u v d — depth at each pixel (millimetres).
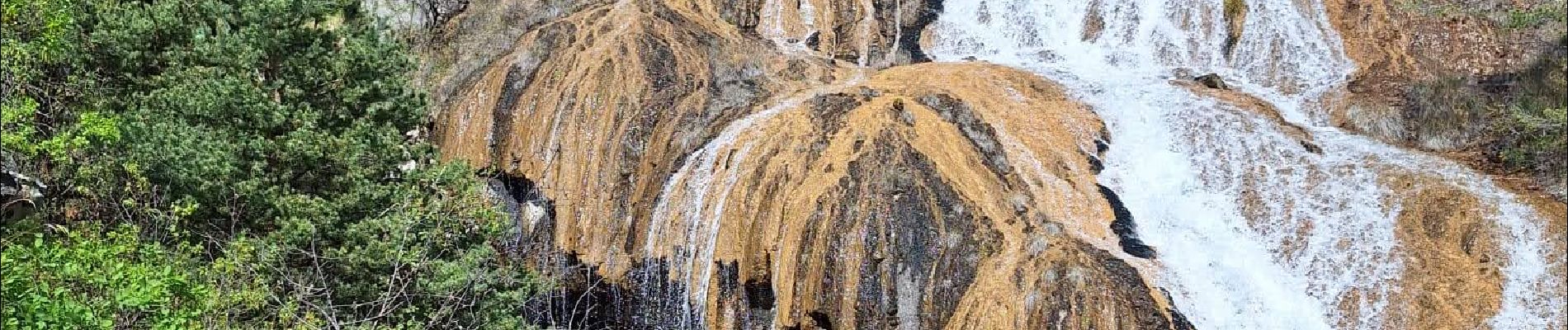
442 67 24109
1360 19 21094
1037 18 23938
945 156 17047
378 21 21250
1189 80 20953
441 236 17547
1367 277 14898
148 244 14773
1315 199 16375
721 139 18750
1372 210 15789
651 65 20766
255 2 17734
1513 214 14797
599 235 19281
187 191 16594
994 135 17984
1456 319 13945
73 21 17812
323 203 16922
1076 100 19828
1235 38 21875
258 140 16656
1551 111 15109
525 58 22062
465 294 16891
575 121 20312
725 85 20469
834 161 17109
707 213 17828
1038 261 14984
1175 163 17859
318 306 15508
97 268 13711
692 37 22156
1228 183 17234
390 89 18812
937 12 24750
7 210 15000
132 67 18203
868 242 15797
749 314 17094
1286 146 17703
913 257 15562
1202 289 15219
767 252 16875
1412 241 15055
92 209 17250
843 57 23484
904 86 19922
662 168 19016
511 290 18016
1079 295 14406
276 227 17297
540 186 20328
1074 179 17375
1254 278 15453
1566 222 14422
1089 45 23234
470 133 21750
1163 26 22578
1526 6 19219
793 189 16984
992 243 15406
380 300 15805
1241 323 14891
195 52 17172
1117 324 14102
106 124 15664
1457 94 17750
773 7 24375
